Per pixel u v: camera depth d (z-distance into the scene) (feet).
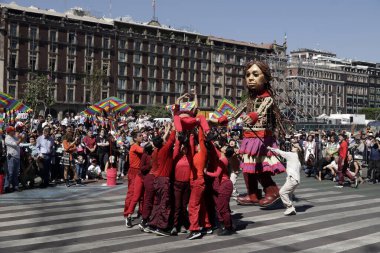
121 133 63.52
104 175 58.90
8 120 76.69
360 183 56.90
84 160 55.31
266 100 36.68
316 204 38.88
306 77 270.67
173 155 27.27
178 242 25.36
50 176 52.19
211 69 310.86
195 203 26.30
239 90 324.19
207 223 27.58
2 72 229.45
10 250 23.20
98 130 69.15
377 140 57.82
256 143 36.35
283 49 343.46
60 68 248.52
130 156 29.63
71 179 54.13
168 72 291.79
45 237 26.03
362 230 28.43
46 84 220.84
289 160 33.65
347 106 361.92
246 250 23.58
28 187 48.24
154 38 283.79
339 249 23.88
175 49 294.46
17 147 45.06
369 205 38.40
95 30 260.01
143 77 280.51
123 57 272.51
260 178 37.04
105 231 27.76
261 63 37.24
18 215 32.55
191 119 27.73
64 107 249.14
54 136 54.85
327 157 59.00
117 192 44.86
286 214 33.53
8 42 231.91
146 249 23.63
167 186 26.99
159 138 27.07
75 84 253.85
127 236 26.61
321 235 27.04
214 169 27.73
